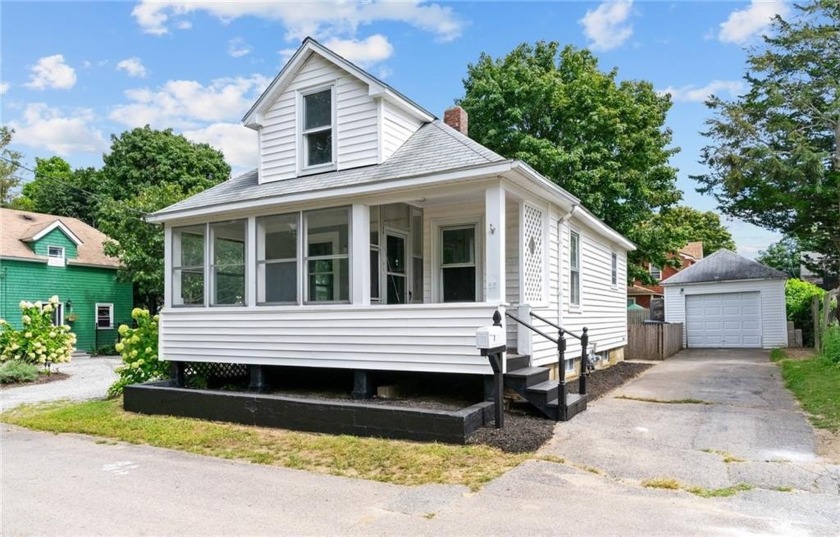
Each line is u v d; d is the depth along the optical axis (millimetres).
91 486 5426
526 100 19656
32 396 11641
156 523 4398
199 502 4887
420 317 7664
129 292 24703
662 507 4480
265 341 9055
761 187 18938
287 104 10062
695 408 8375
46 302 21500
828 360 11898
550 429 6898
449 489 5012
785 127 17953
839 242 19312
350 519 4387
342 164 9461
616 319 15312
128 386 9211
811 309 20109
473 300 9883
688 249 36781
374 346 8023
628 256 22453
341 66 9367
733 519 4203
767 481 5062
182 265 10211
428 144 9289
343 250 8523
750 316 20766
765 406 8492
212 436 7340
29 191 38750
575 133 19625
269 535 4105
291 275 8992
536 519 4270
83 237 24531
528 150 18938
